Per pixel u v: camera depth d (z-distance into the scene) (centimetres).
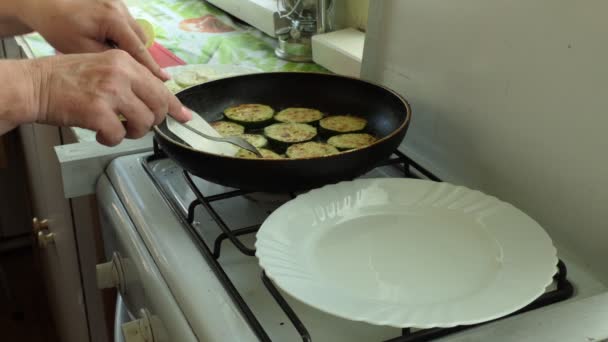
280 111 84
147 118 61
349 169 61
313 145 74
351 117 81
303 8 121
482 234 56
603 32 53
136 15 145
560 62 58
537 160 63
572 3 56
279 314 52
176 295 54
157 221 63
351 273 52
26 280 200
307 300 45
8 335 180
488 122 68
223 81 82
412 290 50
